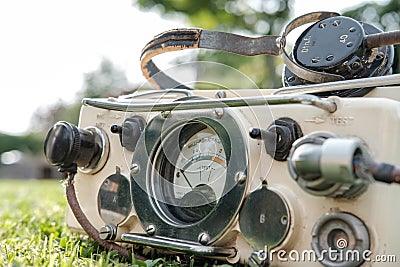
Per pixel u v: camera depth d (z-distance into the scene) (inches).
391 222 59.5
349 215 59.7
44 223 128.1
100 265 71.1
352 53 74.8
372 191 59.3
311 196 62.6
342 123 63.1
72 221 90.6
